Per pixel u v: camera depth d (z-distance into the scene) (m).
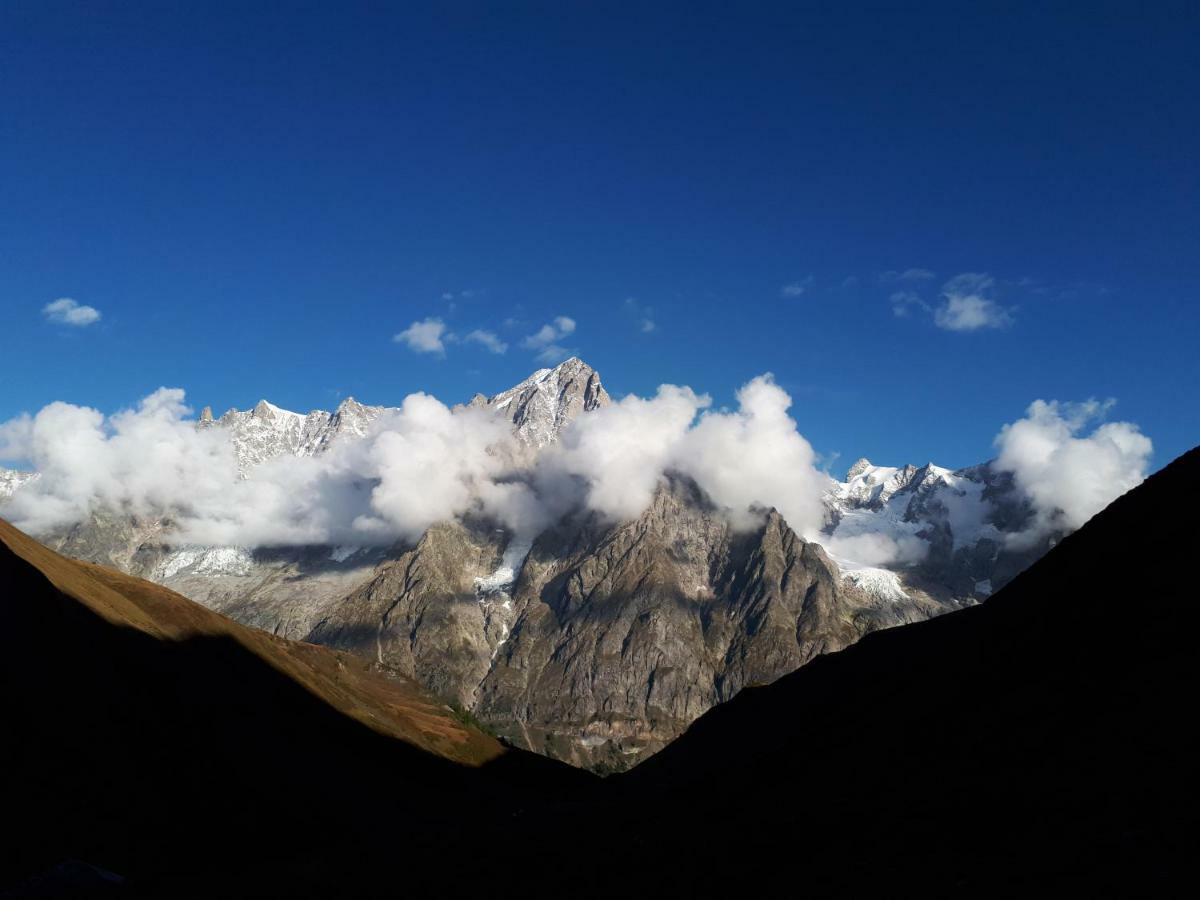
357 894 55.41
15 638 121.19
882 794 51.50
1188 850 30.94
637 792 101.06
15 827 92.00
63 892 69.81
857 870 39.44
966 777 48.22
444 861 60.31
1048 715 51.62
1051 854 34.41
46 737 108.88
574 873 51.00
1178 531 64.56
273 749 156.38
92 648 135.62
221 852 111.94
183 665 162.88
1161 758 39.16
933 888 34.91
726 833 52.75
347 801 155.75
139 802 110.81
